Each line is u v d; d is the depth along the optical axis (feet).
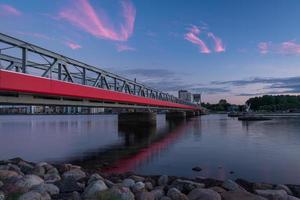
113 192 34.96
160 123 397.19
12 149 146.51
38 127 335.26
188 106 558.56
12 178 42.70
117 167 97.60
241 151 131.54
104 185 38.50
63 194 37.60
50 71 116.16
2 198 32.63
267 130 253.65
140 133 239.71
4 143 172.45
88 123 424.05
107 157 121.60
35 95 112.06
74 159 117.19
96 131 265.34
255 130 255.29
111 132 253.24
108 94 165.37
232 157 114.93
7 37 95.04
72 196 36.04
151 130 270.87
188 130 265.75
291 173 85.05
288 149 136.15
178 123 394.93
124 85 220.23
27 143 172.76
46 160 114.52
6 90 92.43
